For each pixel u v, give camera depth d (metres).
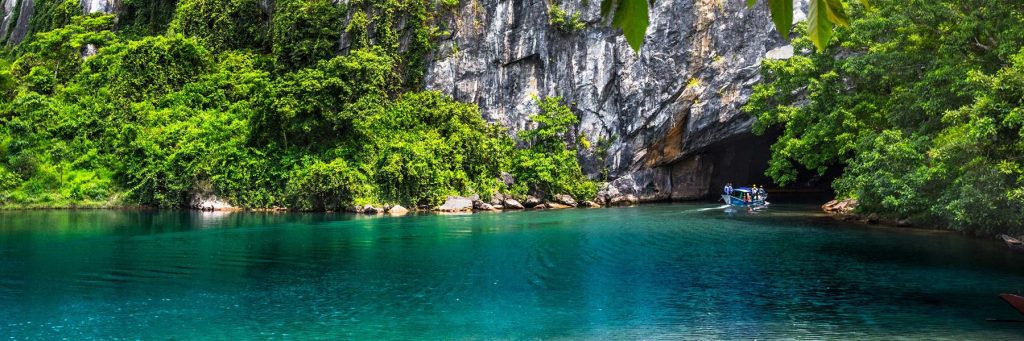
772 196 55.19
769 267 19.36
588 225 31.14
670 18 44.62
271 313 14.28
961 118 23.73
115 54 50.84
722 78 43.62
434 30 48.62
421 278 17.98
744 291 16.14
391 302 15.30
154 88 47.53
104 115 45.69
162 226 30.56
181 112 46.09
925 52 28.03
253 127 41.97
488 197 42.59
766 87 37.12
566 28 46.91
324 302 15.27
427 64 48.66
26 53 56.47
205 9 53.25
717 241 25.11
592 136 47.00
